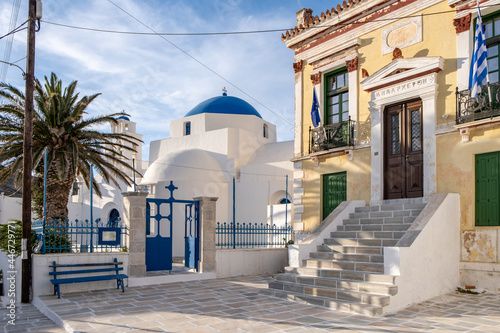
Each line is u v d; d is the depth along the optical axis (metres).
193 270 13.16
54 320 7.99
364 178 12.73
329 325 7.04
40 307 9.19
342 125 13.52
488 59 10.52
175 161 25.22
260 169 25.22
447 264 9.64
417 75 11.30
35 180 17.78
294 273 10.48
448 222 9.82
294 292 9.57
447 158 10.66
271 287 10.26
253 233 14.72
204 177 24.81
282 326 7.02
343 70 14.03
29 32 11.24
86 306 8.77
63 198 16.67
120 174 18.50
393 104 12.26
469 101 9.98
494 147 9.77
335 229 11.73
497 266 9.40
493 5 10.01
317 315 7.79
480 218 10.03
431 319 7.34
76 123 17.30
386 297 7.88
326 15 14.02
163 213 23.77
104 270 10.78
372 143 12.48
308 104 14.91
